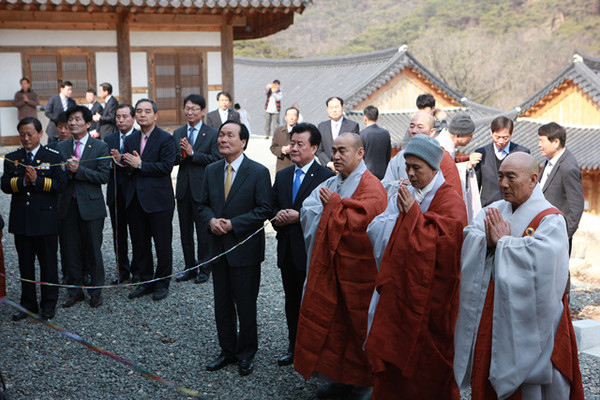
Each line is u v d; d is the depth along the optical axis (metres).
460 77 48.34
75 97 14.31
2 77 13.75
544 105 21.73
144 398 4.26
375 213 3.96
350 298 3.96
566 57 52.72
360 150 4.18
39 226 5.42
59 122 6.30
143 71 14.73
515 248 3.31
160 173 5.95
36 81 14.03
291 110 7.94
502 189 3.47
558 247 3.27
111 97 11.59
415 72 25.84
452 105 26.83
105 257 7.48
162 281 6.12
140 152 6.05
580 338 5.07
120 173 6.25
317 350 4.02
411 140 3.74
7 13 13.54
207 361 4.81
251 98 36.78
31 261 5.61
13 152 5.49
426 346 3.55
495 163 5.82
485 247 3.45
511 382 3.30
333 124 7.86
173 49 14.91
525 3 64.94
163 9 13.46
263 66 39.72
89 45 14.27
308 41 80.62
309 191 4.53
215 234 4.60
